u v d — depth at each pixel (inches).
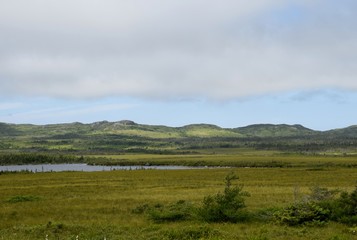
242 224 884.0
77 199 1528.1
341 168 4035.4
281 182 2354.8
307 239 706.8
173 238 743.1
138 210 1160.8
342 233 762.8
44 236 782.5
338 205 919.0
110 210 1192.2
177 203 1217.4
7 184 2502.5
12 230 860.6
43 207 1289.4
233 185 2148.1
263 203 1270.9
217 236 740.0
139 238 744.3
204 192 1787.6
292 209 925.2
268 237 725.3
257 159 7391.7
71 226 874.1
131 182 2554.1
